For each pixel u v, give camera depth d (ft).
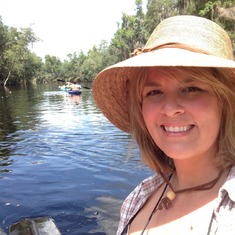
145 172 21.08
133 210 4.75
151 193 4.72
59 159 25.27
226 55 3.76
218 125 3.71
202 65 3.27
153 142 4.76
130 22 203.21
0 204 16.70
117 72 4.53
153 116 3.93
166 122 3.80
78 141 31.55
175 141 3.78
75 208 15.99
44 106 66.54
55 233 12.59
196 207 3.66
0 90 142.61
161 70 3.73
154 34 4.06
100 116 48.24
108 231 13.66
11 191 18.53
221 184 3.60
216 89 3.59
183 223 3.68
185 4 84.99
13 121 47.34
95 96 5.01
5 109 64.34
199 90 3.67
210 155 3.84
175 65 3.30
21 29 197.88
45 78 294.87
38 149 28.86
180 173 4.12
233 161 3.60
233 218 3.12
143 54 3.73
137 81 4.17
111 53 244.83
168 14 128.67
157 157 4.75
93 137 33.01
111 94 4.96
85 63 289.33
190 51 3.56
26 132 37.65
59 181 20.04
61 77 355.97
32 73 236.22
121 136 32.83
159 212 4.14
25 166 23.63
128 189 18.35
